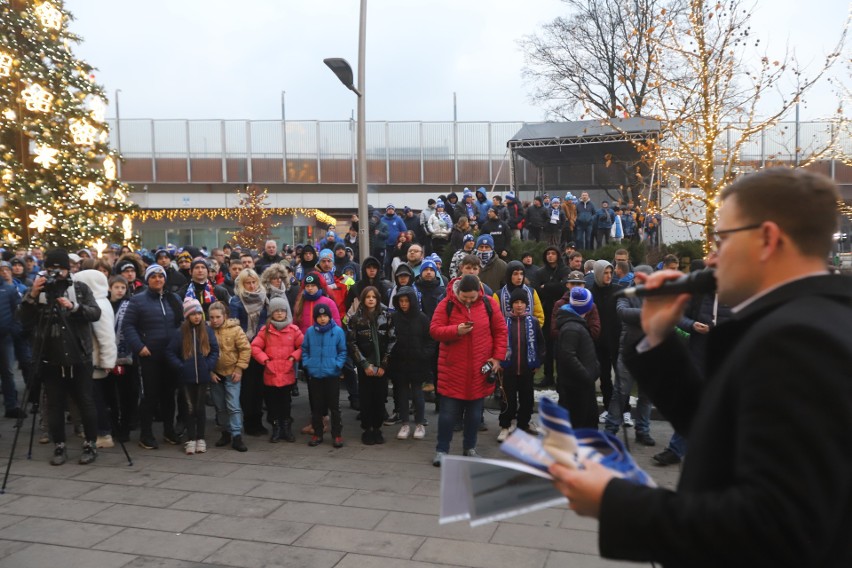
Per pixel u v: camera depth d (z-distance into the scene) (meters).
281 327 7.36
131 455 6.78
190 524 4.86
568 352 6.03
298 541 4.54
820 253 1.26
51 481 5.91
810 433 1.02
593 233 18.03
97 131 15.07
